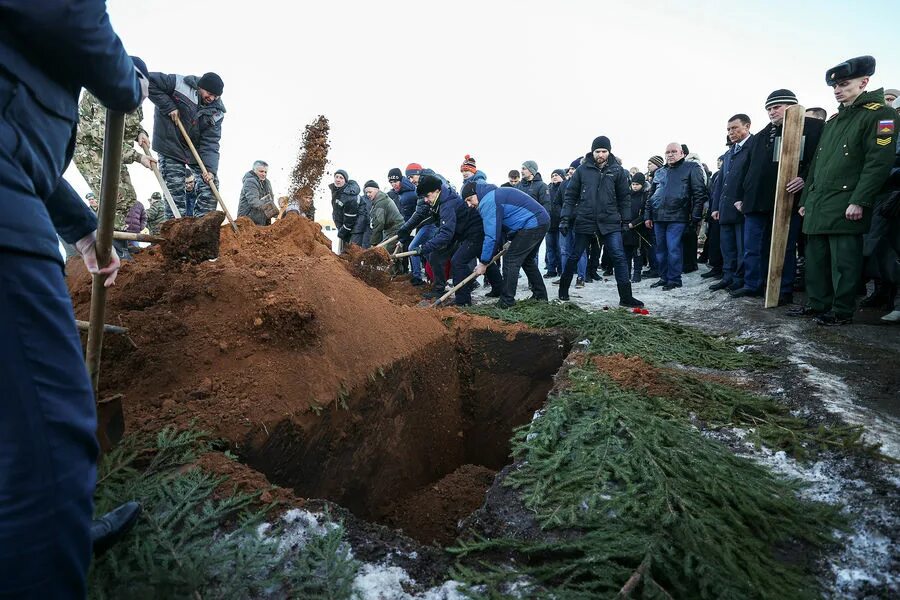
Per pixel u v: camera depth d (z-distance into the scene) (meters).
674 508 2.12
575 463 2.50
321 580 1.78
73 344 1.22
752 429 2.91
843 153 4.52
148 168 5.20
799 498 2.28
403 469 4.04
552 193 10.27
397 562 1.92
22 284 1.11
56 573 1.17
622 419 2.82
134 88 1.43
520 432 2.92
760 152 6.00
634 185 9.20
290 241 5.07
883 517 2.11
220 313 3.29
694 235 9.36
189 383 2.89
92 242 1.86
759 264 6.30
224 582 1.74
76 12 1.16
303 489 2.95
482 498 3.98
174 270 3.60
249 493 2.18
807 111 6.47
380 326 4.11
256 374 2.98
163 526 1.94
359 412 3.41
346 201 9.67
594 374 3.59
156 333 3.07
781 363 3.88
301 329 3.26
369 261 5.64
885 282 5.43
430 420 4.48
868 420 2.89
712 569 1.79
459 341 4.94
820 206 4.70
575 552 1.94
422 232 7.98
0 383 1.10
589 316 5.10
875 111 4.33
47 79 1.23
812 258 4.99
